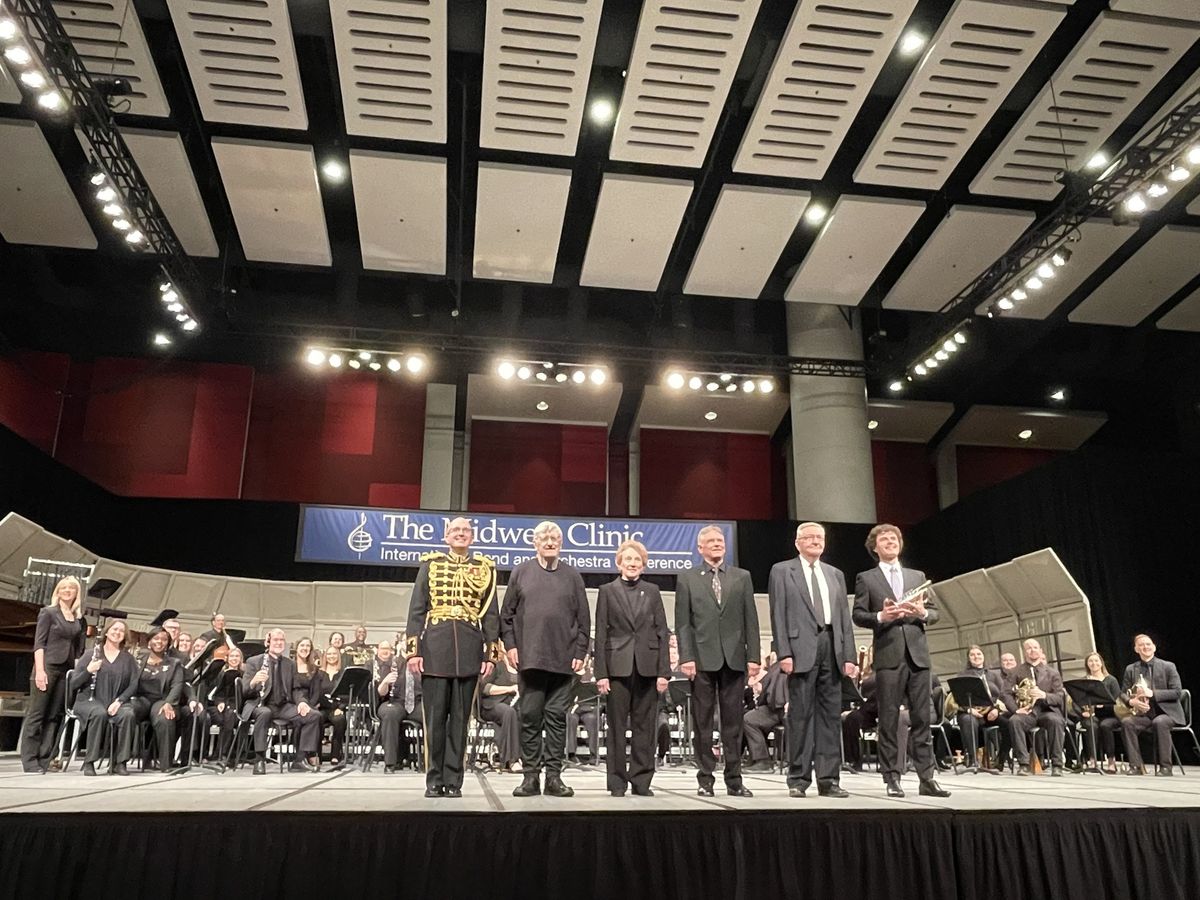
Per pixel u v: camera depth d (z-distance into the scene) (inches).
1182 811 174.6
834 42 389.1
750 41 406.6
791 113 428.8
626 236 517.7
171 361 663.8
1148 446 695.1
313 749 325.7
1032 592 499.2
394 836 155.9
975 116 426.6
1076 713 368.5
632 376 677.3
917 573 227.3
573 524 592.7
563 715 207.8
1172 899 168.4
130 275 571.2
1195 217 497.4
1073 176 419.5
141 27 389.1
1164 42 384.8
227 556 568.4
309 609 569.6
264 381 690.8
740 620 219.9
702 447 764.0
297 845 154.2
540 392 705.0
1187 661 446.6
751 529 604.1
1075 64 397.4
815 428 623.2
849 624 216.5
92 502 540.7
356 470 685.3
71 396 639.1
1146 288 550.6
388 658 377.4
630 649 212.4
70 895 148.1
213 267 564.4
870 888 162.1
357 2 374.6
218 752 326.3
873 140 449.1
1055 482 503.8
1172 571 457.7
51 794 194.1
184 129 459.5
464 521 219.6
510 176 473.4
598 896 155.4
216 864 151.9
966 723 361.1
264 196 490.0
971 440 759.7
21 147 450.6
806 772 209.3
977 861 166.6
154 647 323.6
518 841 157.5
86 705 291.1
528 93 419.8
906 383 671.1
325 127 462.3
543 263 543.8
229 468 654.5
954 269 535.5
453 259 567.5
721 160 478.6
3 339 580.7
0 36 317.4
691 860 159.8
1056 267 453.4
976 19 376.2
